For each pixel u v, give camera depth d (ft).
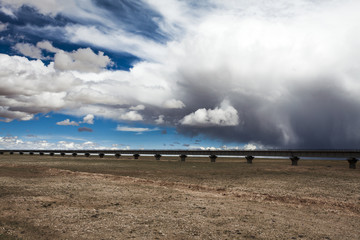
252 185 102.73
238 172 149.07
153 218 54.65
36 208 60.18
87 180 108.68
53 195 75.46
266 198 77.92
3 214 54.49
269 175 135.13
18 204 62.85
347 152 191.93
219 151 261.44
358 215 61.67
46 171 138.82
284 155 227.81
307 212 63.21
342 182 110.73
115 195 78.13
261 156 238.27
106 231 46.11
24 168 151.53
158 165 198.29
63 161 234.58
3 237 41.68
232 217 56.70
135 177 124.98
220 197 79.05
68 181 104.12
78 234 44.37
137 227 48.65
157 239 42.93
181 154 278.26
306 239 44.57
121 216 55.47
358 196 82.53
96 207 63.41
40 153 431.43
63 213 56.65
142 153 312.91
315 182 110.52
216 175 135.03
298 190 92.12
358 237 46.11
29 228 46.73
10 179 104.22
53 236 43.24
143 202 69.82
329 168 178.29
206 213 59.57
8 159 254.06
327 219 57.41
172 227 49.11
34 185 91.66
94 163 213.25
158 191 86.79
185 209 63.00
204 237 44.34
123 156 389.39
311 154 212.84
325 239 44.78
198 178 123.54
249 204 70.28
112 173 142.00
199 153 271.90
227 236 45.03
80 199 71.51
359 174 139.64
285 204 71.26
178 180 116.47
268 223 52.90
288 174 139.74
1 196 70.74
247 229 48.88
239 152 250.16
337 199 78.18
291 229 49.55
